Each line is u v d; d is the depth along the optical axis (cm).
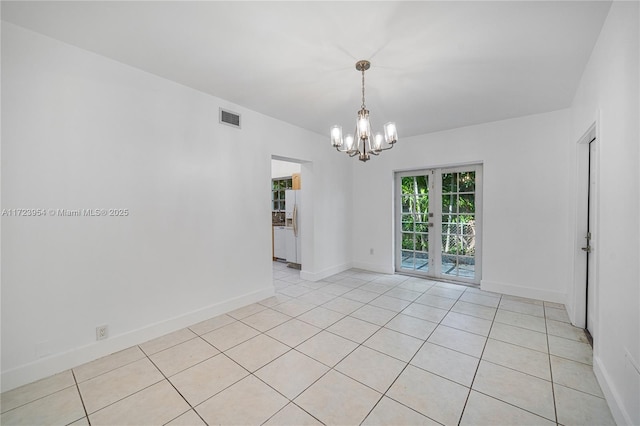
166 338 244
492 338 242
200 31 183
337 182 473
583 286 261
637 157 131
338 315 294
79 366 202
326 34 185
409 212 466
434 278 438
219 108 293
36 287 186
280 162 625
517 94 279
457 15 166
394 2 155
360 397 168
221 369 198
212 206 289
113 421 151
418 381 183
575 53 205
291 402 165
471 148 382
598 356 182
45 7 160
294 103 306
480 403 163
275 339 242
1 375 174
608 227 166
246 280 323
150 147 242
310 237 430
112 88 219
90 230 209
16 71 179
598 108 186
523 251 346
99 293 214
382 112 331
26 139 182
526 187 342
